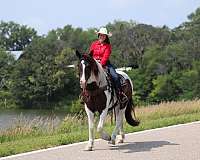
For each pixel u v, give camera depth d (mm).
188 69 74625
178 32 102000
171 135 13891
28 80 91000
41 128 17094
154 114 21203
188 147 11625
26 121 17781
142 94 71875
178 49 80188
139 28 99188
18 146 11820
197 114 20141
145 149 11438
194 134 14000
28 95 90062
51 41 105188
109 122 17672
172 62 77625
